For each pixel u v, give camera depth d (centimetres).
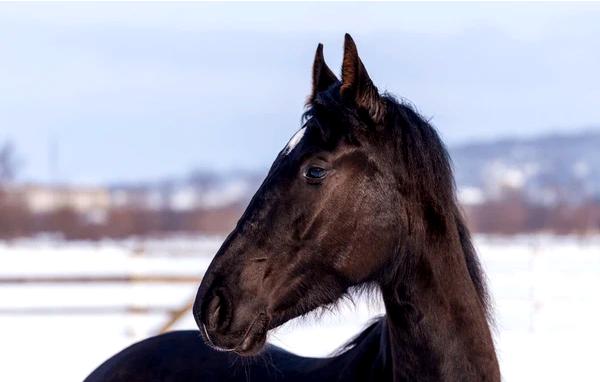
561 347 2183
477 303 683
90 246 5706
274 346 826
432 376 665
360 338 747
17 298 3228
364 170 648
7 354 2142
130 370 820
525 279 2841
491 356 677
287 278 643
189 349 827
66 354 2145
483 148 16975
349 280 650
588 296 2697
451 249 674
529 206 8038
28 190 7781
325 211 641
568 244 5369
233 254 642
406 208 657
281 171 650
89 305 2977
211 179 13400
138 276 2159
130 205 8506
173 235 7394
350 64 654
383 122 659
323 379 729
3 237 6931
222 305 632
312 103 686
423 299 664
